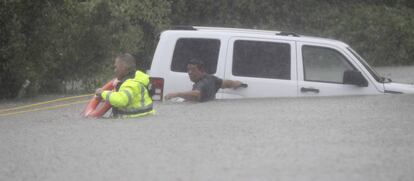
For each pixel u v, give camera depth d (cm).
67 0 4753
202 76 3609
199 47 3703
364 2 8294
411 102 3538
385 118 3148
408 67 7744
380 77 3791
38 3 4509
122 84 3278
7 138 2886
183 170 2275
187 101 3609
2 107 4116
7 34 4416
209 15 7244
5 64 4478
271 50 3719
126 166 2348
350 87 3719
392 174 2172
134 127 3023
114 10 5369
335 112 3294
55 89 4912
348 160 2362
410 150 2509
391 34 7862
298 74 3709
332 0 7994
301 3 7694
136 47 5666
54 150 2619
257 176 2181
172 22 7050
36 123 3288
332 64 3738
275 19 7575
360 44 7731
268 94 3697
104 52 4997
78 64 4912
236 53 3706
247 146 2605
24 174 2292
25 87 4662
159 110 3469
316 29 7775
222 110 3403
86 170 2316
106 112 3475
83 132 2947
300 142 2659
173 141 2714
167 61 3688
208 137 2781
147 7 6350
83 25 4834
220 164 2341
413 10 8475
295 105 3500
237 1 7269
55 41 4684
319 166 2284
